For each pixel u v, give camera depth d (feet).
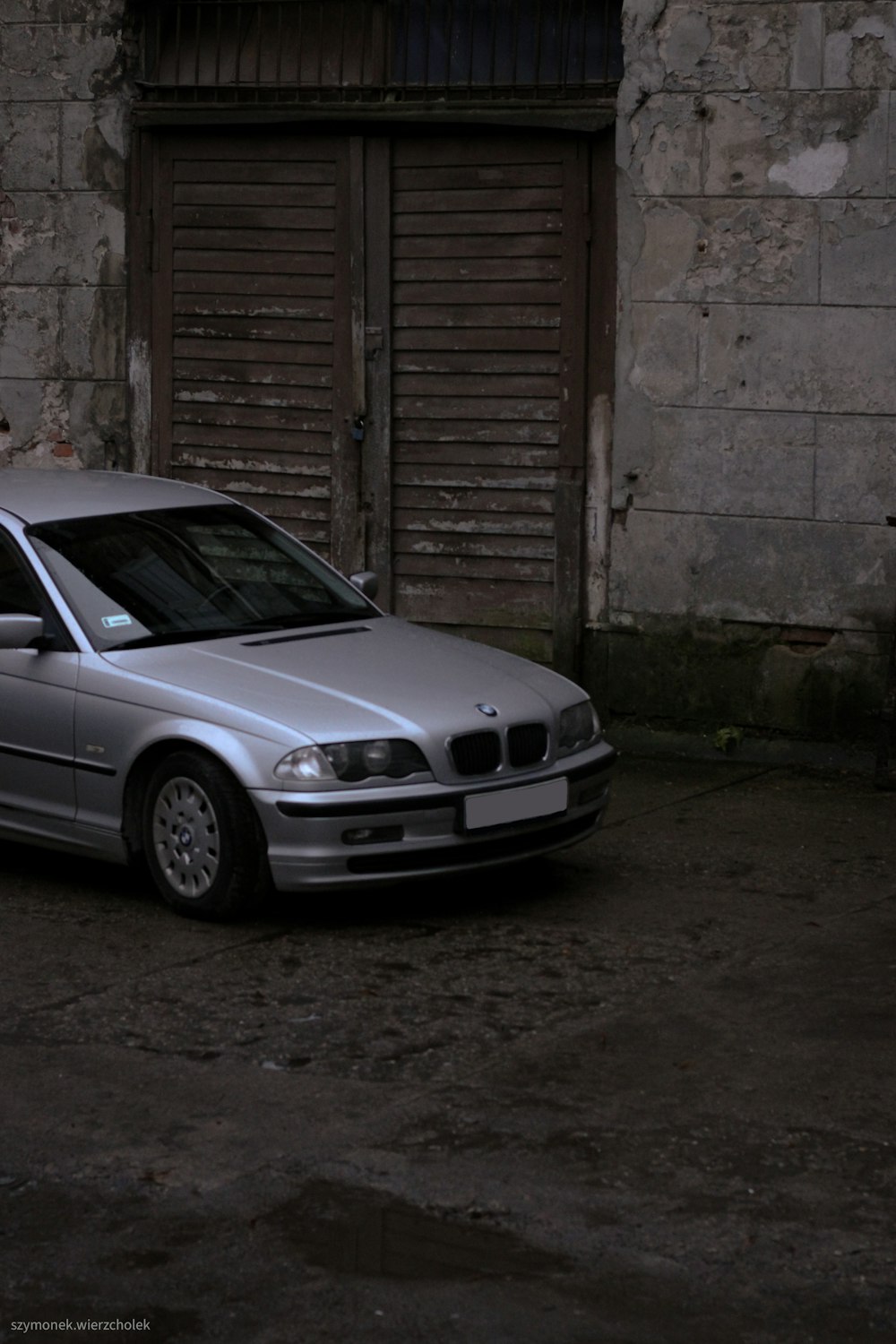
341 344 35.29
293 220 35.45
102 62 36.50
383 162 34.47
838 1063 17.53
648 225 31.89
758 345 31.27
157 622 23.56
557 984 19.85
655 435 32.32
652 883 24.06
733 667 32.24
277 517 36.40
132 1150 15.60
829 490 31.07
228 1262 13.64
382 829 21.04
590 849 25.91
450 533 34.91
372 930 21.81
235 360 36.40
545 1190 14.75
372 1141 15.74
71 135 37.04
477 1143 15.66
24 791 23.59
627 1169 15.14
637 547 32.81
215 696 21.72
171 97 36.42
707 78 31.04
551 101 32.63
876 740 31.01
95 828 22.80
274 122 34.83
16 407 38.29
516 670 23.68
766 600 31.83
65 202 37.27
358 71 34.76
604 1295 13.10
